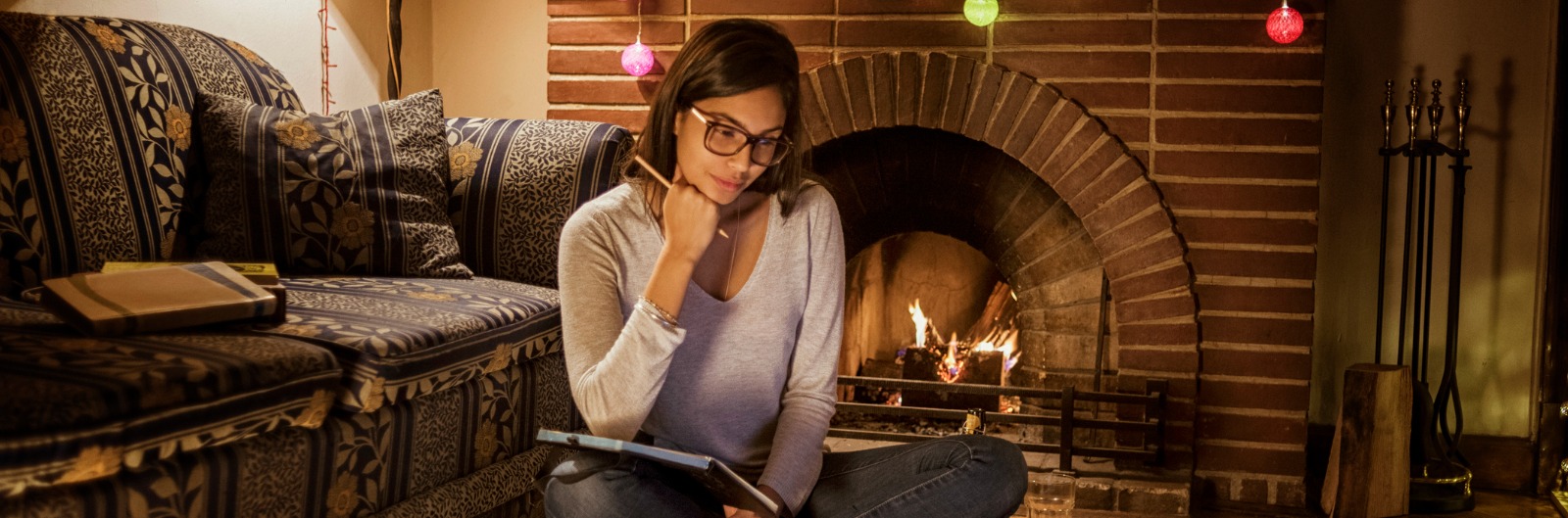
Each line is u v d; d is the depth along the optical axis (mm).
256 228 2014
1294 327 3008
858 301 3562
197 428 1265
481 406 1898
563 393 2207
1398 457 2801
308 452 1486
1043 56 3018
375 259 2082
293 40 2850
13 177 1687
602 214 1499
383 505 1661
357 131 2160
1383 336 3199
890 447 1549
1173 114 2992
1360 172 3168
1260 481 3049
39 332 1341
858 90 3066
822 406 1521
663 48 3146
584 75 3195
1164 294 3016
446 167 2336
